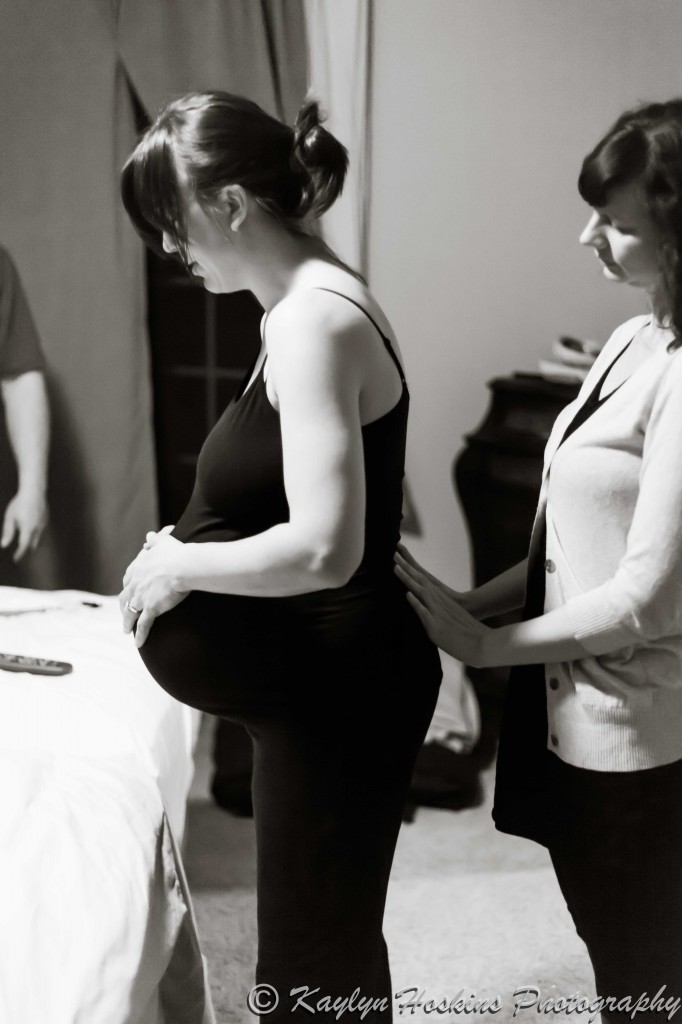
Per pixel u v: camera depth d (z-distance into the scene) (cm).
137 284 298
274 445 114
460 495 298
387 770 122
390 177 295
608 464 116
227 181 113
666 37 288
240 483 116
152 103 284
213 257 119
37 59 283
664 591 111
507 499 288
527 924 211
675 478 108
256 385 116
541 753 129
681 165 102
